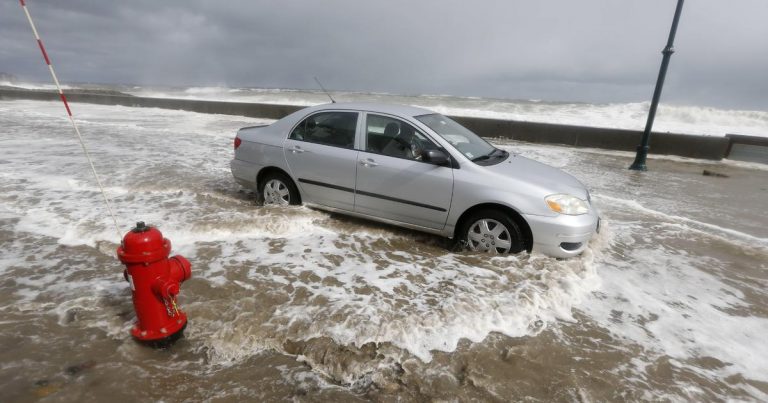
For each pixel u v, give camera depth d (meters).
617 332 3.25
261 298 3.40
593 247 4.94
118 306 3.27
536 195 4.12
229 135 12.83
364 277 3.84
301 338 2.94
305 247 4.47
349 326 3.05
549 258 4.18
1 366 2.59
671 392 2.63
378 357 2.79
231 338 2.93
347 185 4.89
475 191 4.25
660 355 3.00
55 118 16.14
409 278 3.84
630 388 2.64
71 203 5.64
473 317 3.23
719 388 2.70
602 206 6.77
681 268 4.50
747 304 3.81
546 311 3.44
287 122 5.42
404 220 4.70
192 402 2.40
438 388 2.55
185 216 5.21
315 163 5.06
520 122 13.89
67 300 3.33
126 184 6.66
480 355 2.86
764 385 2.75
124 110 21.14
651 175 9.43
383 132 4.79
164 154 9.30
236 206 5.71
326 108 5.20
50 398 2.36
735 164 11.16
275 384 2.56
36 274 3.74
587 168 9.95
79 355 2.73
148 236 2.61
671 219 6.17
